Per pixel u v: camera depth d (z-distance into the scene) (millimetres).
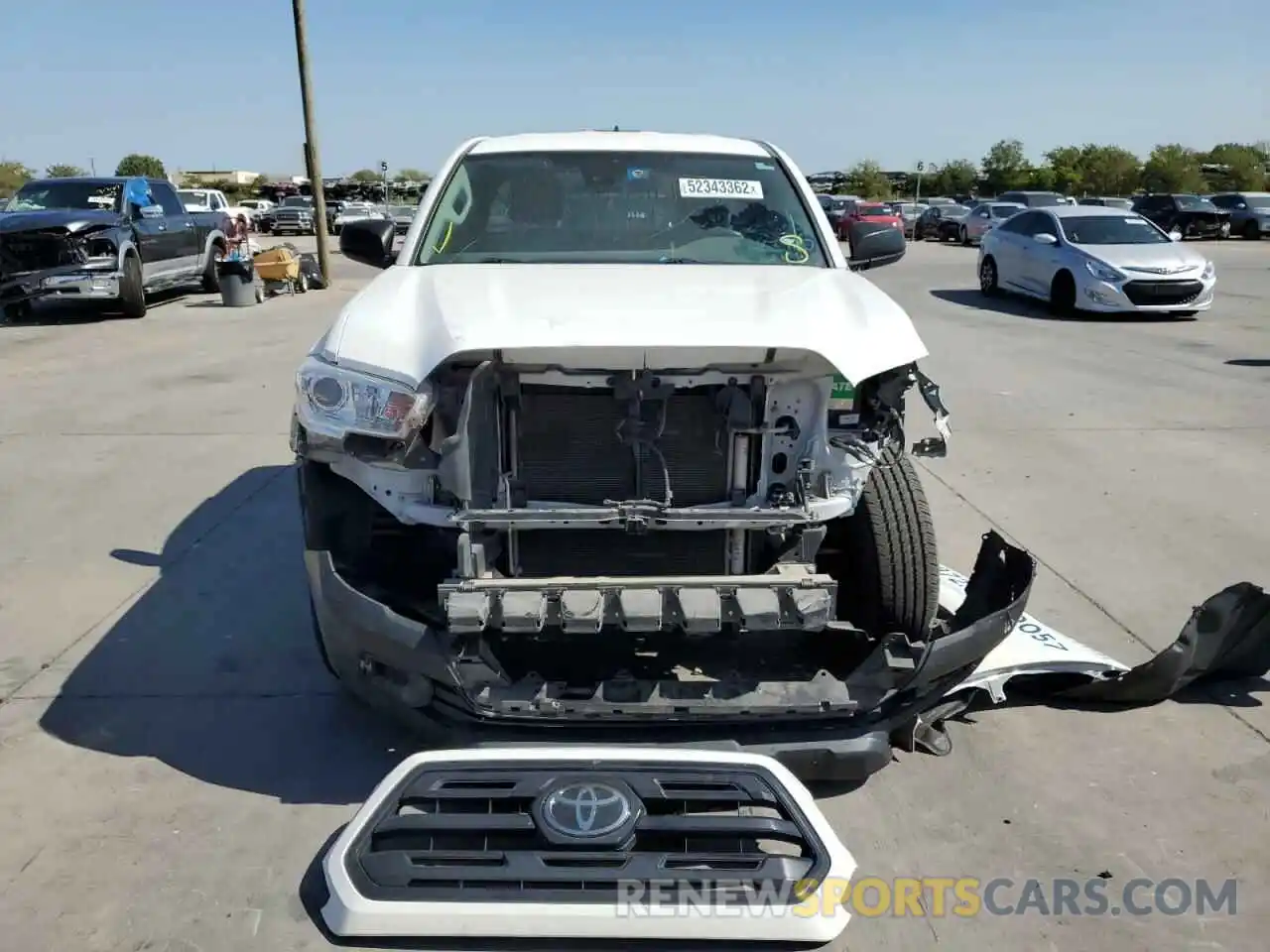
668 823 2652
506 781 2758
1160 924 2639
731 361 2828
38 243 13609
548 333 2795
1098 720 3648
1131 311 14352
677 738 2988
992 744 3484
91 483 6359
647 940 2525
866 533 3301
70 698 3746
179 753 3395
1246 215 35281
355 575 3137
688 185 4230
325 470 3164
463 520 2830
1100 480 6480
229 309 15703
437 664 2857
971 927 2621
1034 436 7578
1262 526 5621
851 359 2861
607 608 2781
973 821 3053
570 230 4055
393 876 2562
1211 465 6812
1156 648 4176
